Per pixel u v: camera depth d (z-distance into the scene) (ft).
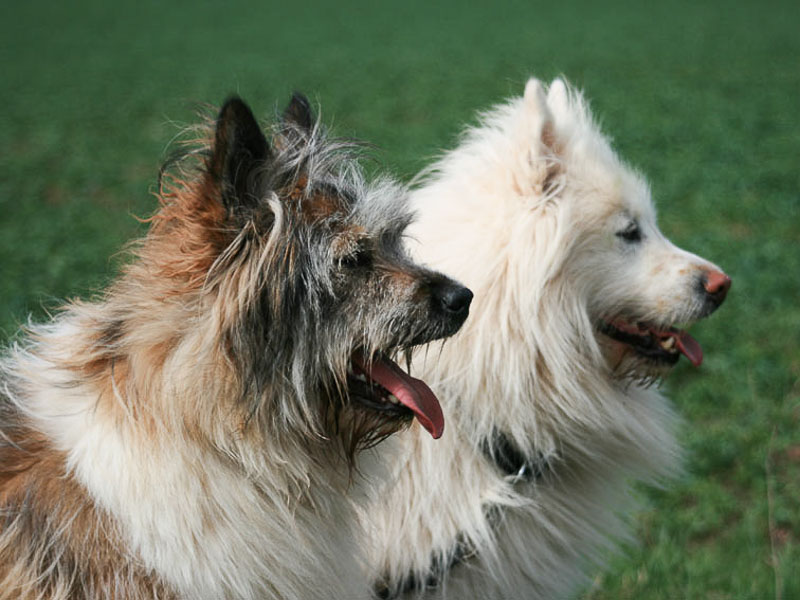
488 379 6.67
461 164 7.07
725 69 38.63
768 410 9.84
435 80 37.27
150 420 5.90
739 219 17.92
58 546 5.84
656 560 7.75
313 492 6.12
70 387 6.03
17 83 39.83
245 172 5.95
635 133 26.48
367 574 6.55
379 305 6.04
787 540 8.04
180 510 5.89
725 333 11.92
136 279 6.04
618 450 7.01
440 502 6.63
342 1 73.15
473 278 6.72
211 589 5.91
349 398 6.12
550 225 6.76
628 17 58.80
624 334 7.06
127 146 27.09
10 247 16.70
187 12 67.46
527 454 6.73
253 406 5.92
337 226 6.05
